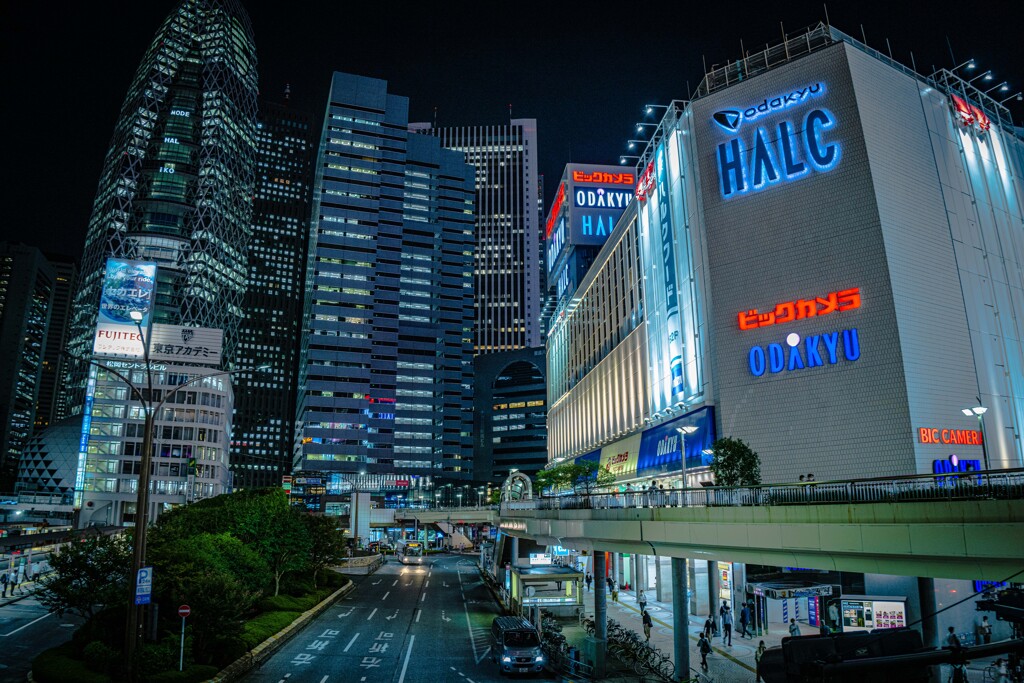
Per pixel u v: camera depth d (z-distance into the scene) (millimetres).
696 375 66125
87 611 30781
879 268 55094
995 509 19594
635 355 85500
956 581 42625
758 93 64188
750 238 61531
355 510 127000
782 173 61125
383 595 65000
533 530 50750
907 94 62125
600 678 32500
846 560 25344
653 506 34281
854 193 57344
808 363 56469
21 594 51625
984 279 60625
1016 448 56719
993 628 41062
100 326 142375
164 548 33281
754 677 33094
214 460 144125
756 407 57969
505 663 32156
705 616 52500
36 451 168750
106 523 134625
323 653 36594
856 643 18562
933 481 21891
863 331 54750
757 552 28750
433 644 40000
